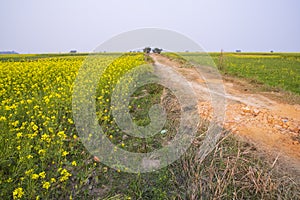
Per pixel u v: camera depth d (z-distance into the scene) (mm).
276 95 7375
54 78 7547
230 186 2740
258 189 2646
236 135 4117
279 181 2791
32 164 2906
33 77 7215
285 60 21203
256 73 11695
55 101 4816
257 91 7844
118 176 3055
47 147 3311
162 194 2748
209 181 2713
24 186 2723
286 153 3621
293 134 4328
